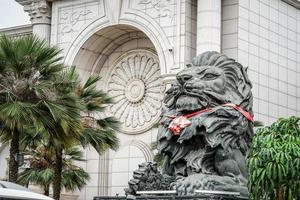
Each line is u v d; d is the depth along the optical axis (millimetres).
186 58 30469
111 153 34625
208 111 12414
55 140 20984
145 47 34375
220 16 30406
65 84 21250
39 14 35156
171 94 13031
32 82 20375
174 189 12180
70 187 29188
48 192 28766
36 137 23188
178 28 30797
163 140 12859
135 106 34469
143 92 34250
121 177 33969
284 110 33281
